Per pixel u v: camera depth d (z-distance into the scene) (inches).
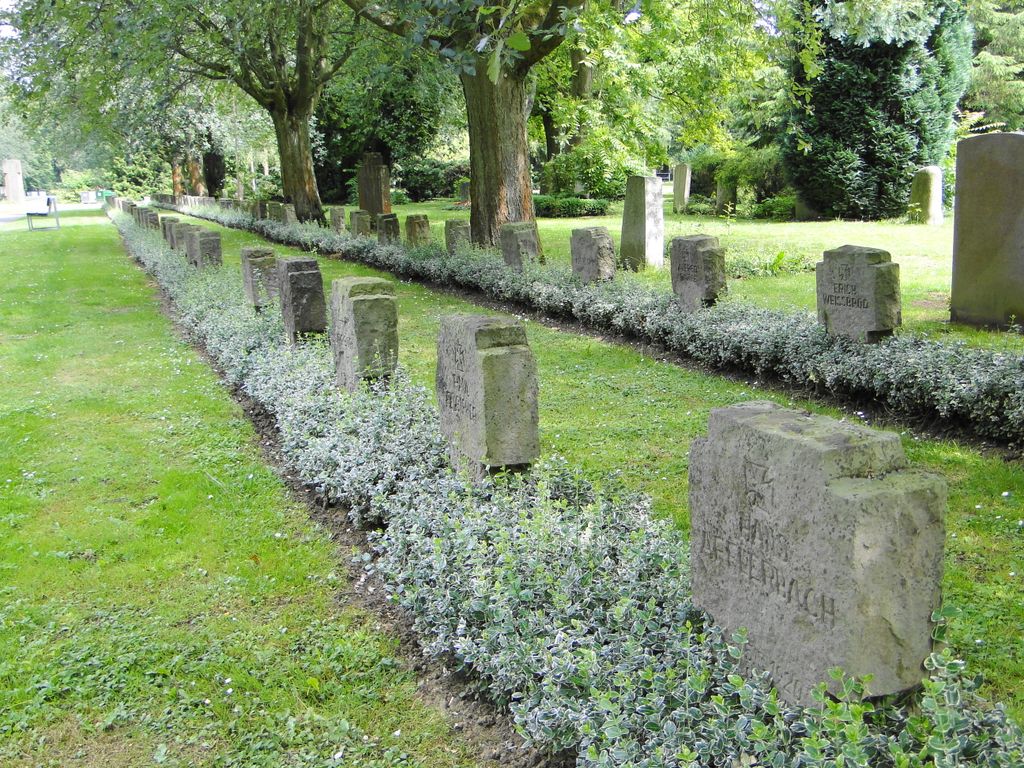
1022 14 1115.3
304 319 371.6
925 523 109.3
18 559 222.5
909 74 830.5
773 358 344.5
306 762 145.0
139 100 920.9
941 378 276.2
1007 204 353.1
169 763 146.3
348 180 1675.7
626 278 488.7
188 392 380.2
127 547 228.5
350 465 232.1
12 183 2529.5
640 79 805.2
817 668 114.0
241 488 267.0
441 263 622.5
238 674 169.2
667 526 178.9
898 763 94.9
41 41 701.9
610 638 139.4
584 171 1203.2
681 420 306.8
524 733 132.4
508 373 205.0
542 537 165.2
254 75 1147.3
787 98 886.4
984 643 162.1
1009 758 96.7
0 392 390.3
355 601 197.2
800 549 115.4
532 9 546.9
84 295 678.5
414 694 162.4
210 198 1670.8
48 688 165.8
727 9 577.9
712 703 116.6
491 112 618.5
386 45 865.5
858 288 317.1
